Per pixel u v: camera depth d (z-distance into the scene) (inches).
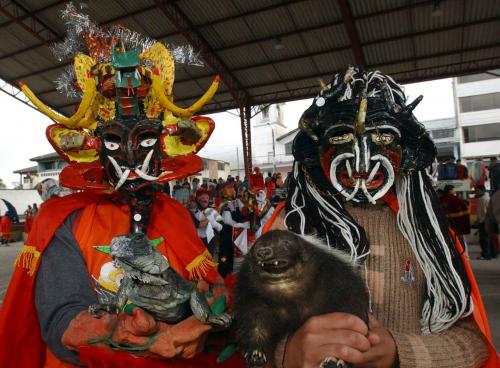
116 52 75.2
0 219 775.1
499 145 1309.1
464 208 256.4
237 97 744.3
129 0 513.0
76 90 84.3
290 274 46.2
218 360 56.2
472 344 56.8
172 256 77.2
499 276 310.5
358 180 58.9
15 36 580.7
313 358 44.1
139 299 50.8
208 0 532.4
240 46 625.6
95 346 52.9
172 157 80.3
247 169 772.6
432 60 660.1
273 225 69.2
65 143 70.7
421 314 61.9
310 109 62.1
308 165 65.6
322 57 656.4
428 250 60.7
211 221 262.1
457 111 1350.9
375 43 610.5
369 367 49.2
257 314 48.4
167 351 49.7
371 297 60.1
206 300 54.7
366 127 58.3
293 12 553.3
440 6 532.4
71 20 83.5
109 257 69.5
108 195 77.0
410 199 62.6
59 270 67.4
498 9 539.2
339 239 61.2
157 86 73.0
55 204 74.5
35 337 73.7
